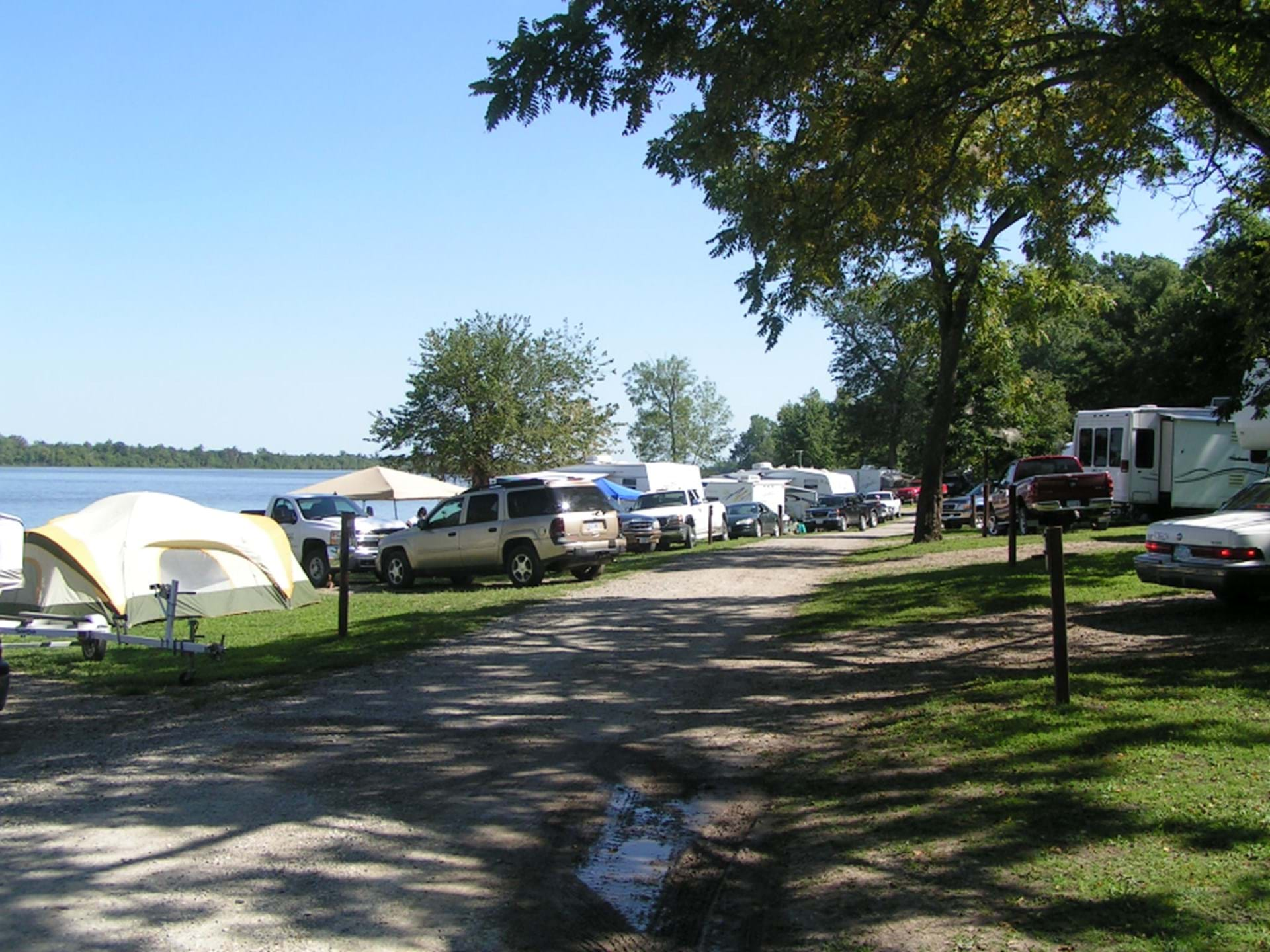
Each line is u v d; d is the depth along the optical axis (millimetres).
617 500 33344
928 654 10203
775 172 11188
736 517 36812
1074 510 22766
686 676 9977
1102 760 6027
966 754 6523
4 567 8930
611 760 7211
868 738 7293
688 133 11125
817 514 42938
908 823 5520
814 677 9594
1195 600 11680
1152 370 41844
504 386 39844
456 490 29781
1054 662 7426
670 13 9508
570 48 9570
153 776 6844
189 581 16188
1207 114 11953
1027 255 13172
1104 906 4281
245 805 6215
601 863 5352
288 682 9953
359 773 6898
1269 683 7527
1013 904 4422
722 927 4594
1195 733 6391
